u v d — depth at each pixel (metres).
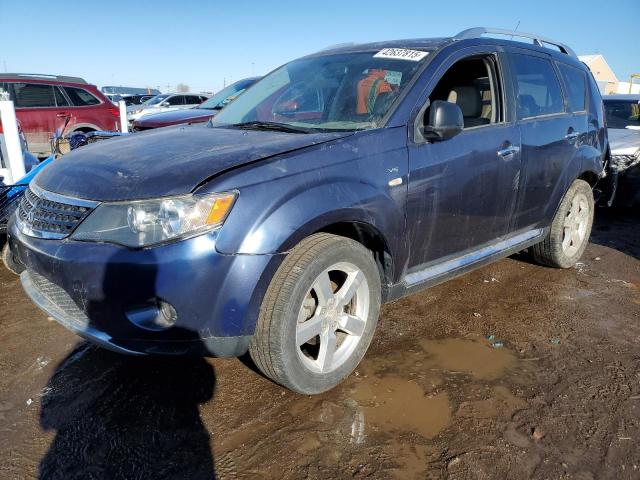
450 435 2.28
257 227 2.13
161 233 2.06
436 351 3.01
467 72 3.52
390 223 2.64
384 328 3.28
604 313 3.62
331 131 2.78
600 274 4.44
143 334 2.13
